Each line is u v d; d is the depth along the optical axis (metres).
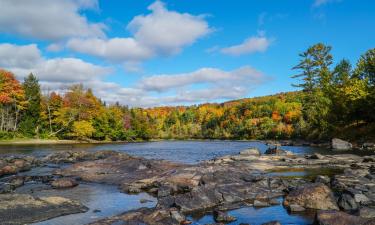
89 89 99.38
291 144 67.19
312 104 88.00
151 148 64.38
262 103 147.25
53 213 14.96
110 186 22.34
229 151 54.41
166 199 16.78
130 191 20.39
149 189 21.02
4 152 49.78
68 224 13.68
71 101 92.31
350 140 59.16
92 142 91.06
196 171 22.38
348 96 62.09
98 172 26.39
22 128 81.94
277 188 19.31
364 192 16.80
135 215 13.93
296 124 92.94
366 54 65.62
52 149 57.53
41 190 20.91
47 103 90.00
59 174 27.22
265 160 33.59
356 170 23.14
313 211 15.04
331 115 69.00
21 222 13.84
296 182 20.61
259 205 16.14
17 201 15.70
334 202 15.45
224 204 16.44
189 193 16.89
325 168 28.20
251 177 21.70
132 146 72.19
